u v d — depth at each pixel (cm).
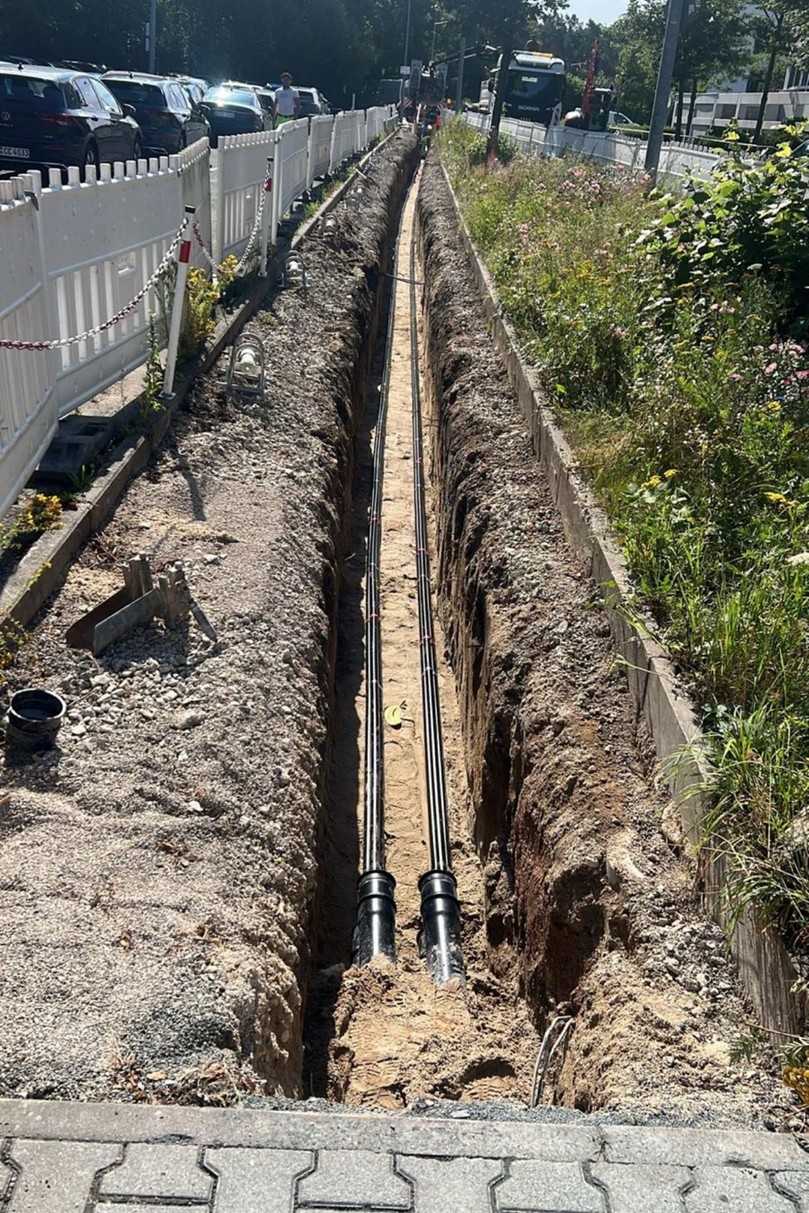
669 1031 355
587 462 745
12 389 609
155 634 565
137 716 498
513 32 3009
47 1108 276
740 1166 276
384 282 2105
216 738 495
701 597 537
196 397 889
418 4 7088
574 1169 271
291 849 467
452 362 1225
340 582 939
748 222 895
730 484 628
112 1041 321
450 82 6406
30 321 648
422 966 578
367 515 1209
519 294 1190
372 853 661
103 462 713
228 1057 328
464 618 842
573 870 459
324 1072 465
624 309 952
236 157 1258
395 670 923
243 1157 266
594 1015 392
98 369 785
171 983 350
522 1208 258
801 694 450
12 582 544
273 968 393
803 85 4588
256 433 888
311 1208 253
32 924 362
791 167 909
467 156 3159
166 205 922
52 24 4138
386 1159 269
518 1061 484
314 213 1842
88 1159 262
